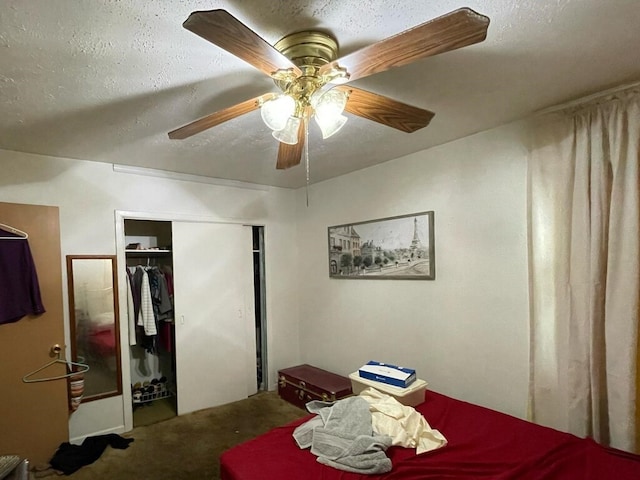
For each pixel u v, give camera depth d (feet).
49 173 8.97
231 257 12.23
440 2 3.94
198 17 2.99
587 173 6.26
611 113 6.04
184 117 6.72
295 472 4.84
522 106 6.76
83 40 4.34
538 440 5.52
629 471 4.66
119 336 9.81
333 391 10.20
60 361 8.55
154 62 4.89
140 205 10.39
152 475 7.71
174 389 11.78
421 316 9.35
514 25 4.35
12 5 3.67
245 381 12.29
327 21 4.24
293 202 13.87
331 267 12.17
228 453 5.42
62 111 6.31
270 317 13.05
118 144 8.19
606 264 6.05
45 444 8.32
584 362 6.23
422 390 7.06
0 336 7.92
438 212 8.96
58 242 8.79
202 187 11.65
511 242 7.59
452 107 6.78
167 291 11.43
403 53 3.75
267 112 4.65
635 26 4.39
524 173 7.39
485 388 8.02
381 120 5.57
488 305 7.98
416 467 4.88
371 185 10.73
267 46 3.56
